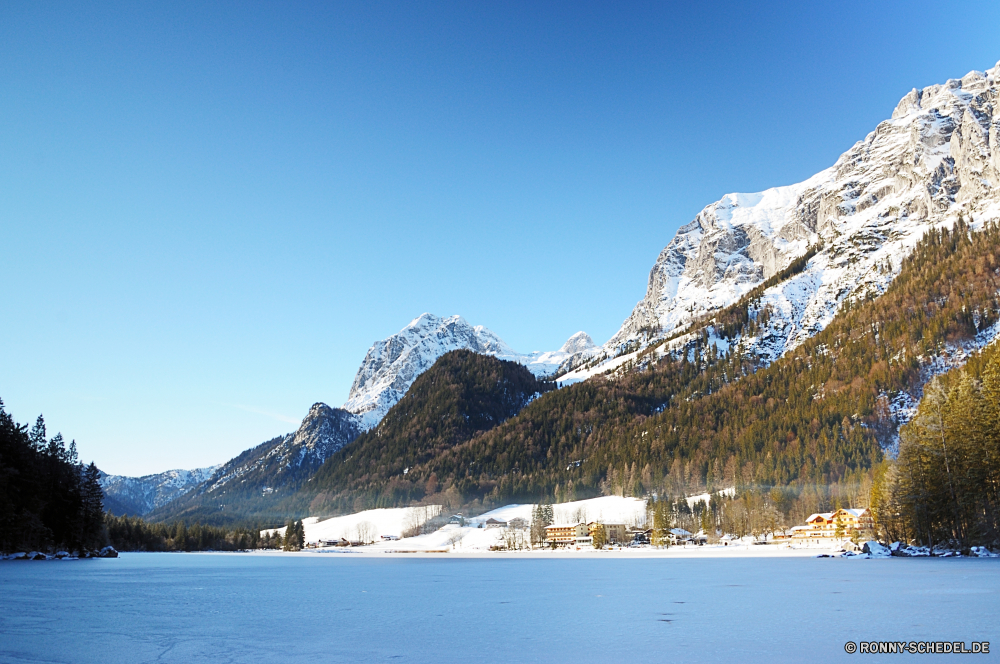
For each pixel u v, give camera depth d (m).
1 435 145.00
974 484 99.69
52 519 157.50
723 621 42.75
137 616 49.81
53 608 55.38
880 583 64.75
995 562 90.19
